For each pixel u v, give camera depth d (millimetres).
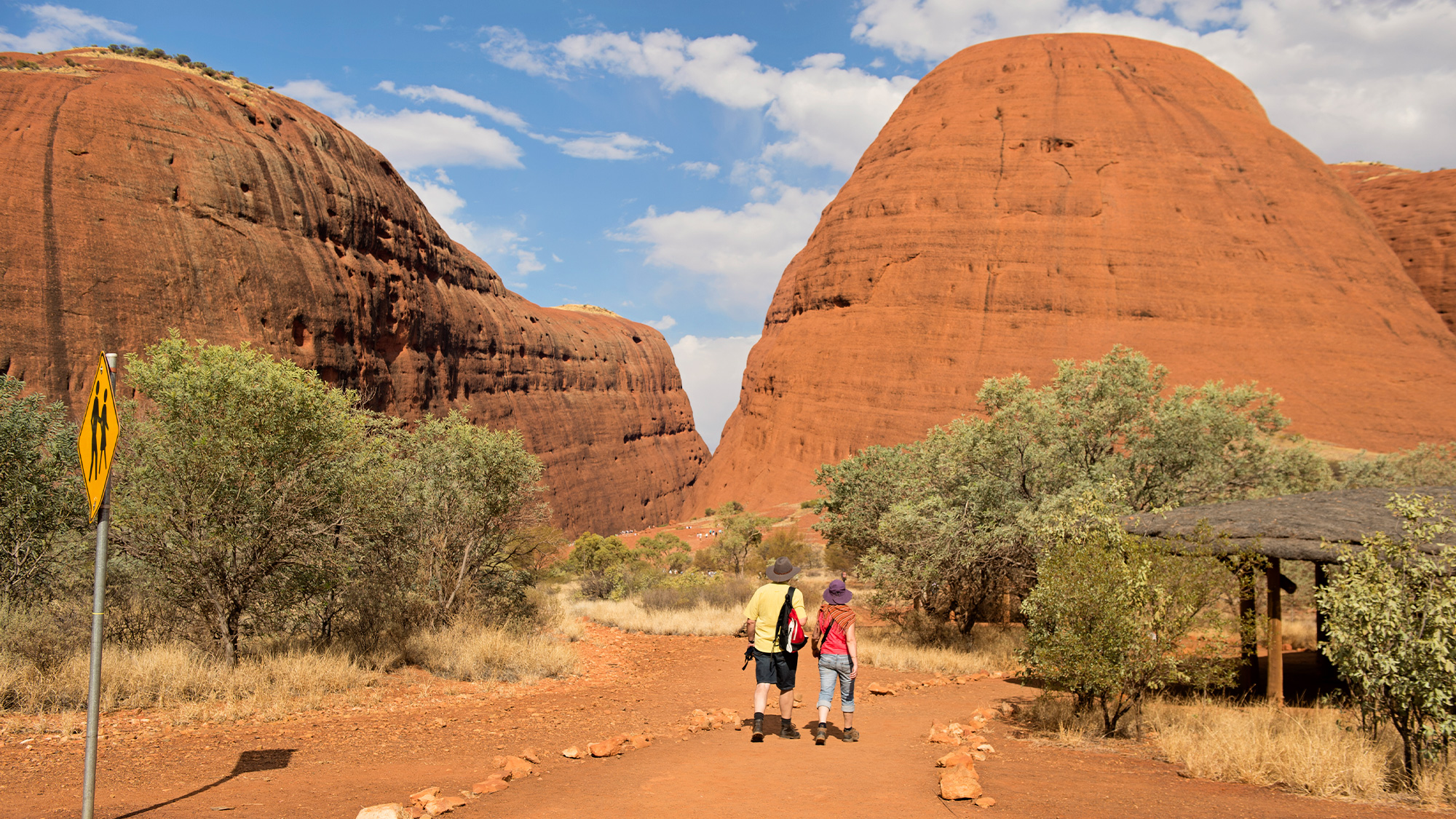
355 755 6262
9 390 11359
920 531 17219
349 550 11914
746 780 5070
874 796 4648
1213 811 4586
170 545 10000
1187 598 7793
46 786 5066
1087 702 8750
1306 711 9680
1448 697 5668
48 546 10961
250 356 10805
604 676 12016
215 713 7574
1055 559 8492
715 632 17922
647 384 121688
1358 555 6684
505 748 6629
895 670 14203
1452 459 33406
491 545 15695
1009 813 4312
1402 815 4695
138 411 10562
